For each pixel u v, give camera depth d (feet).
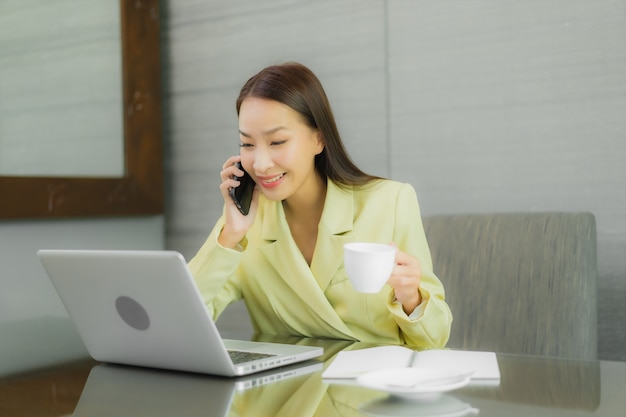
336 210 5.52
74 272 4.13
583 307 5.59
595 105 7.80
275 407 3.24
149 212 10.80
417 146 8.95
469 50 8.55
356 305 5.39
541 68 8.11
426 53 8.84
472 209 8.59
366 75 9.30
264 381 3.76
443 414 3.04
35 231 9.52
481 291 5.96
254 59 10.25
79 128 10.06
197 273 5.14
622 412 3.05
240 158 5.33
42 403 3.49
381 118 9.21
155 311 3.88
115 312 4.10
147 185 10.77
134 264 3.76
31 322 6.00
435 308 4.73
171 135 11.13
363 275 3.82
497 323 5.86
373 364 3.97
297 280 5.40
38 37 9.57
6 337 5.34
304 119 5.22
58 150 9.81
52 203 9.48
